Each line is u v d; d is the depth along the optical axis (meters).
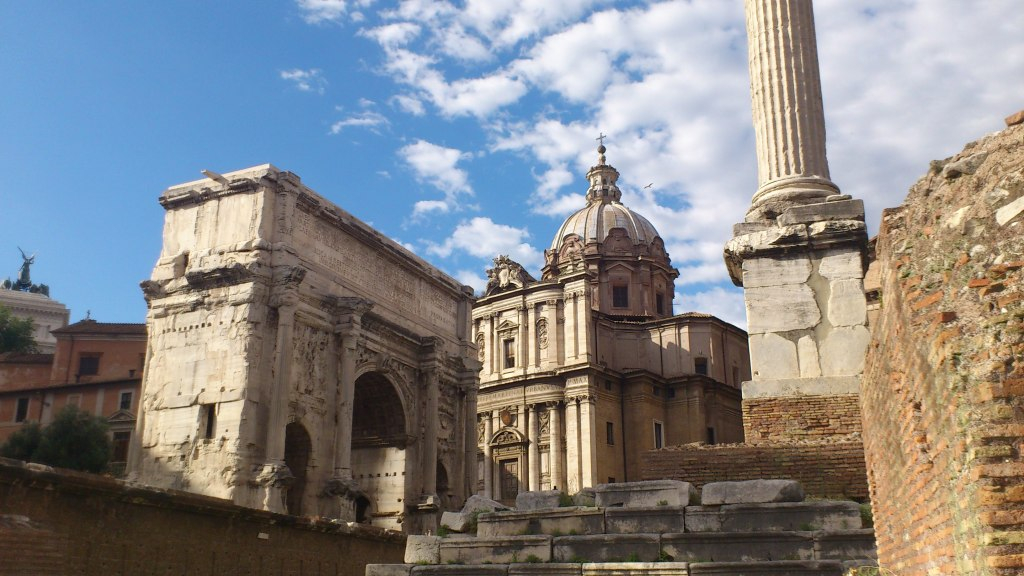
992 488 6.88
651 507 16.84
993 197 7.90
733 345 94.06
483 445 86.25
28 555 25.42
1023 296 7.34
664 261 102.81
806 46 21.12
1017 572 6.61
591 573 15.83
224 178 54.16
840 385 17.73
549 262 103.31
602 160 111.81
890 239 9.56
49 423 68.44
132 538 29.47
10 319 105.62
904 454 10.02
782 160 20.41
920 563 9.38
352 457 63.81
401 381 62.53
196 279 52.19
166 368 52.38
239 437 48.53
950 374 7.60
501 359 88.50
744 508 15.98
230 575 33.66
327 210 56.84
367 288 60.47
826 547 14.91
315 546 39.12
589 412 80.81
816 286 18.39
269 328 51.44
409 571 17.39
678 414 87.12
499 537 17.45
